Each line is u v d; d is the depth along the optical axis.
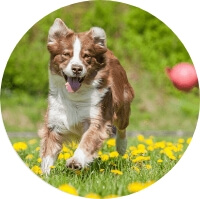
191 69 7.26
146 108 12.59
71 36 6.51
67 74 6.29
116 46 12.65
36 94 12.73
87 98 6.68
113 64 7.31
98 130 6.64
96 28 6.57
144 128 12.25
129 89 7.68
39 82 12.73
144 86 12.70
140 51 12.77
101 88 6.70
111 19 12.57
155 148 7.98
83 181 6.38
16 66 12.77
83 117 6.71
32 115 12.42
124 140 7.89
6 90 12.66
